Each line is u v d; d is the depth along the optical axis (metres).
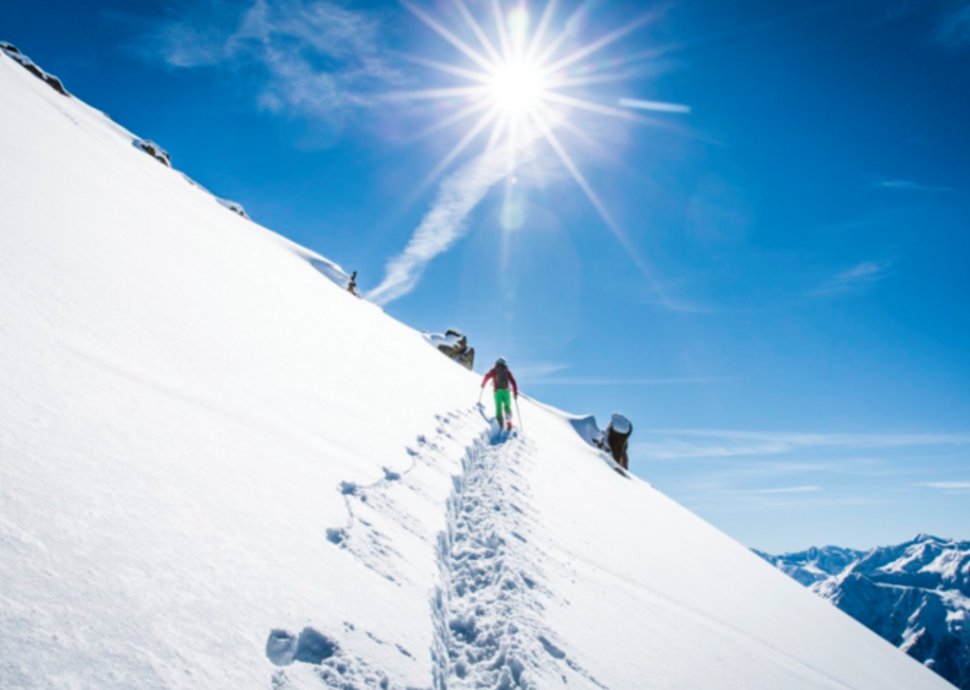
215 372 5.35
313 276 20.16
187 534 2.66
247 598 2.49
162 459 3.20
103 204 8.76
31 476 2.35
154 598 2.14
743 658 6.62
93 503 2.44
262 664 2.19
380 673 2.61
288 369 6.89
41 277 4.82
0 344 3.40
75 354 3.91
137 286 6.16
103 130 27.61
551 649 4.19
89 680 1.65
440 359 20.41
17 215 5.82
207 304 7.23
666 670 5.04
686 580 9.04
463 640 4.05
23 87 19.11
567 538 7.62
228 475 3.51
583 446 21.66
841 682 8.29
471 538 6.05
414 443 7.39
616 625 5.51
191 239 10.80
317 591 2.90
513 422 15.90
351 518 4.06
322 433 5.51
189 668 1.92
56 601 1.84
